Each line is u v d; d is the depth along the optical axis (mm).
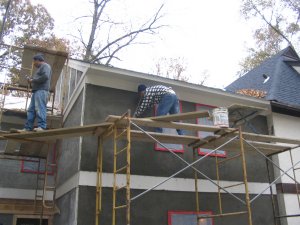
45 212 10672
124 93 9242
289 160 10719
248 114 10312
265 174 10312
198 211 8656
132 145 8734
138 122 7238
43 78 7484
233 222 9312
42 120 7328
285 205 10070
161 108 8555
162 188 8703
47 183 11328
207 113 7676
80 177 7918
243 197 9648
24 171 11305
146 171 8656
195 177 8938
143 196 8414
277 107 11031
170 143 8742
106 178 8148
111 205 7992
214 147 9031
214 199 9258
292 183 10461
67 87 11531
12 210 10477
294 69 14438
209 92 10109
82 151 8156
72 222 7910
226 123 7883
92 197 7891
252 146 8547
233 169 9859
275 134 10836
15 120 11508
